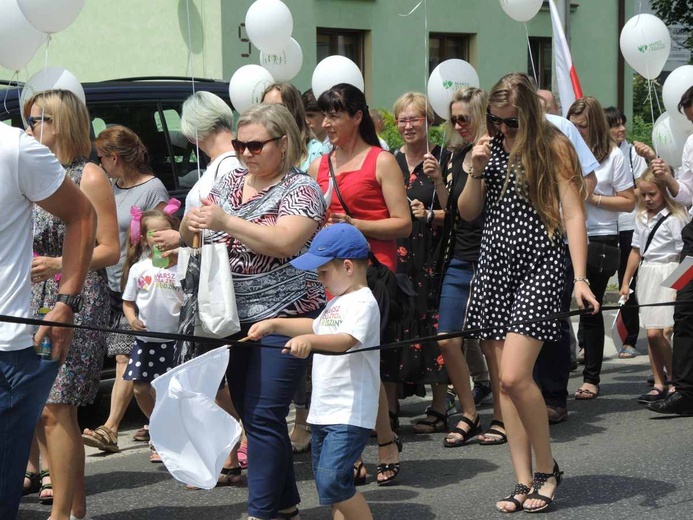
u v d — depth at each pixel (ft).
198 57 60.23
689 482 21.68
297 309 18.39
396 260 24.61
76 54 55.11
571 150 19.83
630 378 33.47
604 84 81.92
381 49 70.08
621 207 29.50
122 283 25.29
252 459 18.15
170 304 24.61
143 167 27.68
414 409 29.94
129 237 25.12
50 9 23.24
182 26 59.21
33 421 15.35
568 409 29.25
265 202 18.43
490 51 75.15
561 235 19.93
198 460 15.56
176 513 20.94
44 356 15.42
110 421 25.93
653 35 35.14
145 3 57.62
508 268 20.11
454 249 25.76
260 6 33.63
